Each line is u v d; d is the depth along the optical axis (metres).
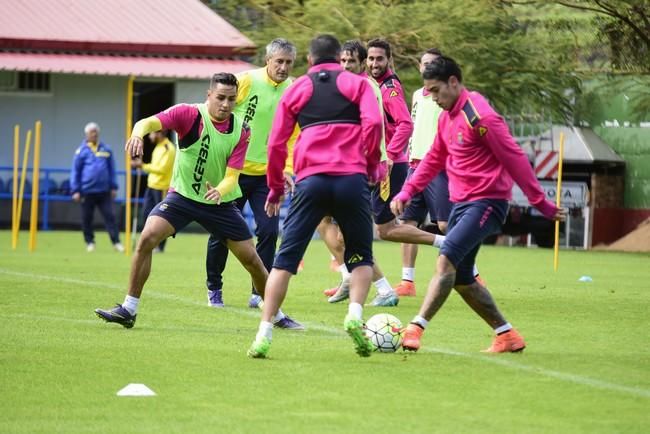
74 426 12.45
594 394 14.40
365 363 16.48
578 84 57.91
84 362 16.25
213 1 67.69
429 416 13.10
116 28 60.16
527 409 13.50
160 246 43.28
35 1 60.91
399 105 24.61
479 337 19.55
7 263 34.41
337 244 24.91
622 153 64.88
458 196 16.94
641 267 40.47
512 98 57.09
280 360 16.67
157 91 61.94
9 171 60.25
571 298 27.20
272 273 16.73
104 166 42.75
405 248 27.02
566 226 61.34
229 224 19.72
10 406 13.41
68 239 50.41
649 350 18.23
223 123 19.47
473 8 55.22
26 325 20.02
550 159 61.94
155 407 13.41
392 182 24.73
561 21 57.12
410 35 55.50
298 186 16.50
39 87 60.75
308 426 12.55
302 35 56.34
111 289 26.69
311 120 16.44
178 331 19.72
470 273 17.28
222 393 14.24
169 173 42.69
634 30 54.03
